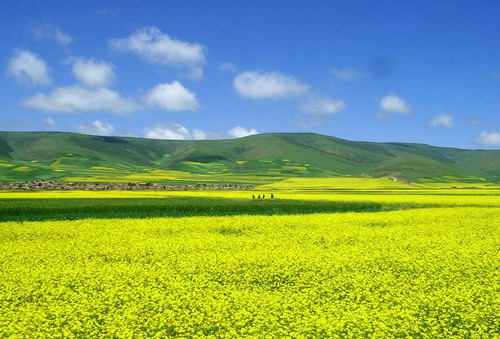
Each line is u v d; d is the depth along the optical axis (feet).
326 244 90.48
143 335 45.60
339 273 67.21
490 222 122.31
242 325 47.11
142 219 130.82
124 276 64.85
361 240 94.94
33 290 59.00
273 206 165.48
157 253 81.00
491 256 77.71
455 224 118.83
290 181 432.25
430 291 57.98
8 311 50.85
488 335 45.47
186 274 66.85
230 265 71.67
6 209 142.41
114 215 143.84
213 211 158.71
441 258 76.33
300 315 49.96
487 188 353.92
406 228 111.65
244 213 154.40
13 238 97.66
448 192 280.72
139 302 54.03
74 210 148.46
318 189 335.47
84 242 91.81
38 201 174.60
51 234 102.37
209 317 49.24
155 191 295.48
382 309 51.83
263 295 56.80
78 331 46.39
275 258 76.18
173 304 52.60
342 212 162.09
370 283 60.90
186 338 44.47
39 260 75.56
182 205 159.43
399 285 60.85
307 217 135.74
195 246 87.40
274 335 44.91
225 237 98.73
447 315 49.75
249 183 516.32
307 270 69.10
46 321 48.14
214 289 59.26
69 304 52.80
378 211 161.27
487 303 52.75
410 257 76.54
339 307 52.37
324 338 44.75
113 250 83.61
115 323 47.65
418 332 45.98
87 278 64.59
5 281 62.28
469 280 63.41
